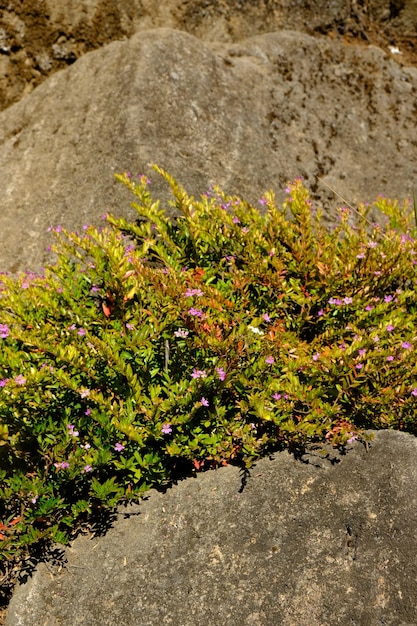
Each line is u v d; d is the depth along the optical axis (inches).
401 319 62.1
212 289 62.4
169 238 66.5
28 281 64.6
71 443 57.5
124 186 74.0
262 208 77.2
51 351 57.3
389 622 53.3
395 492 57.2
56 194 77.2
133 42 81.1
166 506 58.7
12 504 58.7
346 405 62.1
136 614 54.9
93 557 57.2
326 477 58.3
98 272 61.7
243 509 57.7
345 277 63.6
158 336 59.4
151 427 57.7
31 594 56.2
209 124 78.7
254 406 58.6
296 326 63.9
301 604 54.3
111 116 77.5
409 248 65.7
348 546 55.8
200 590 55.2
